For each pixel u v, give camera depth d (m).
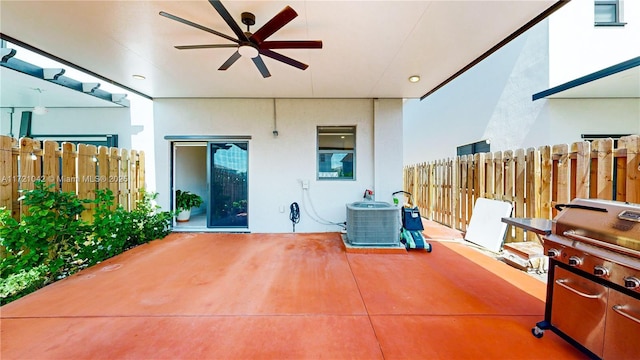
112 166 4.44
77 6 2.45
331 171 5.36
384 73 4.00
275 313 2.24
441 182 5.87
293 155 5.27
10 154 2.96
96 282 2.85
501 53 5.69
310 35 2.95
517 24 2.75
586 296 1.58
